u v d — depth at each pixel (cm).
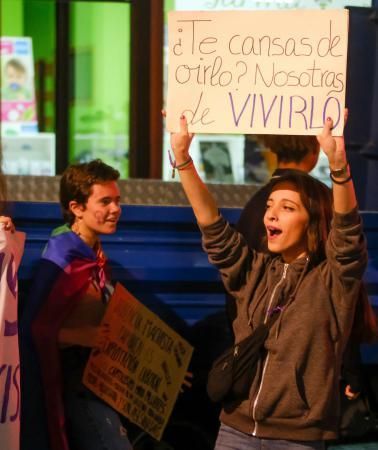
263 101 488
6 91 1009
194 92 493
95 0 934
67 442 530
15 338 491
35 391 523
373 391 627
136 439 612
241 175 860
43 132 1013
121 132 1002
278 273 486
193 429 626
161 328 568
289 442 467
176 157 496
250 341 475
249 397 474
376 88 755
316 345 467
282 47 485
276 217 484
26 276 577
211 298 605
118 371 549
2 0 1009
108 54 994
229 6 802
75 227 545
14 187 683
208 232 498
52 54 1007
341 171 462
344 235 462
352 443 653
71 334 527
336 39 479
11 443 488
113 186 541
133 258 591
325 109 482
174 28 491
